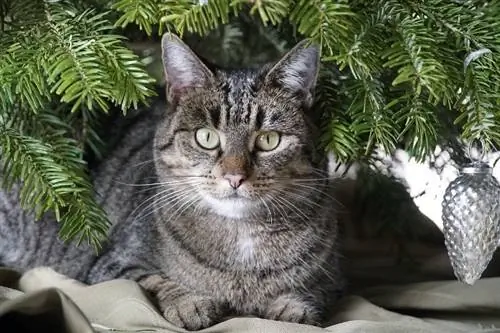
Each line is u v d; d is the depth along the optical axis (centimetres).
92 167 76
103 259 74
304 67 67
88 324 55
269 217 68
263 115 67
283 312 66
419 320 66
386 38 57
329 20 54
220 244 69
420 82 55
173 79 69
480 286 70
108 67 57
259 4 53
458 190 62
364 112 61
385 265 89
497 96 57
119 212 74
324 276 71
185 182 69
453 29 58
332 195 75
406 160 79
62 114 68
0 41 59
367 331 61
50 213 76
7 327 57
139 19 55
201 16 54
